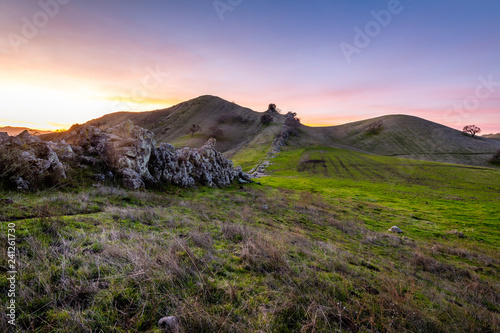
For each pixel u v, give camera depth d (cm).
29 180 1050
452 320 498
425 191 5119
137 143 1850
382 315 433
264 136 14538
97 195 1199
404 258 1153
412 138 14188
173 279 433
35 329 288
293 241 933
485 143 12762
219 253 623
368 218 2358
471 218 2769
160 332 308
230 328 327
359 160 9719
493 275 1104
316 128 19275
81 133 1927
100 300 354
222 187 3044
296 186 4803
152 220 880
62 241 518
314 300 436
